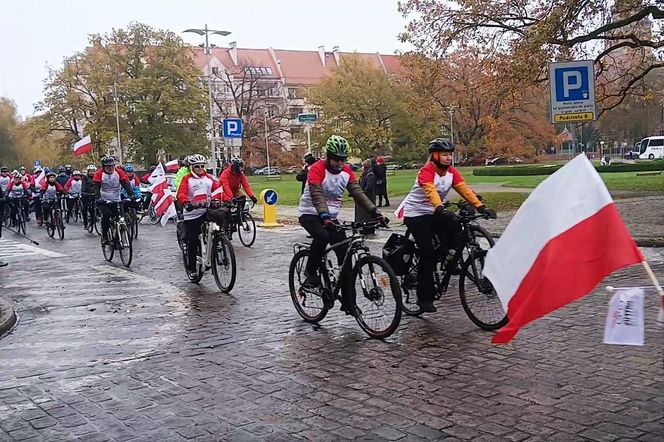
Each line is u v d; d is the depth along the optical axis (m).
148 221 23.06
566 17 19.23
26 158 75.44
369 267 6.59
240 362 5.96
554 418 4.32
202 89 56.78
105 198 12.99
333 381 5.29
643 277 9.16
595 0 19.75
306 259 7.42
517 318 3.66
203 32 30.67
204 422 4.54
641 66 23.97
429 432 4.18
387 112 61.97
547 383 5.00
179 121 56.91
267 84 78.25
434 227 7.01
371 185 21.19
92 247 16.02
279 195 33.19
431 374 5.34
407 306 7.48
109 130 52.97
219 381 5.43
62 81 53.94
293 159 75.25
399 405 4.68
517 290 3.76
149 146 54.47
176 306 8.58
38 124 54.88
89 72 54.00
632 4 19.77
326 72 104.88
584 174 3.70
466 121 62.69
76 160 55.56
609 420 4.25
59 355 6.47
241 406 4.82
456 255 6.91
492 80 23.17
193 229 9.88
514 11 22.36
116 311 8.44
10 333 7.49
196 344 6.66
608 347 5.88
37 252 15.50
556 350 5.85
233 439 4.22
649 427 4.12
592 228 3.60
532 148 64.50
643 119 75.12
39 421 4.70
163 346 6.64
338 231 6.95
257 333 6.99
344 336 6.70
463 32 23.12
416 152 65.81
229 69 83.62
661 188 27.25
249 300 8.74
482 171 47.75
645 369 5.23
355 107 61.25
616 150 104.38
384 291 6.48
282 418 4.55
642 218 16.61
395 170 65.94
